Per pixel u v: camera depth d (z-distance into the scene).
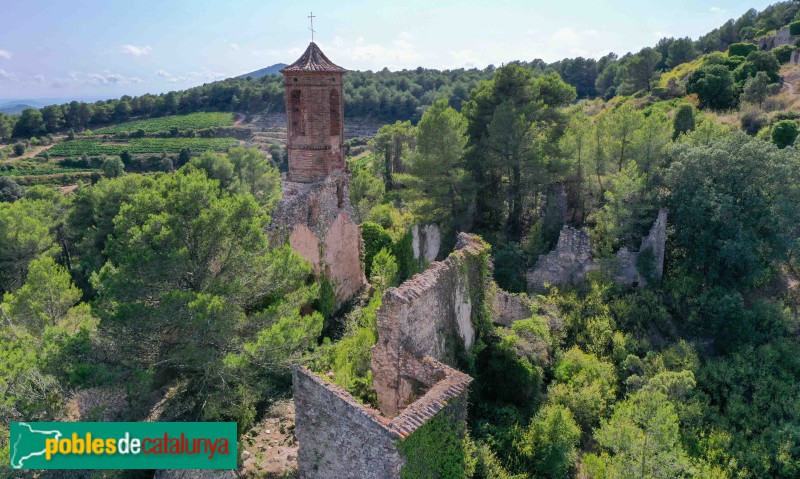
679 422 24.77
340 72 29.25
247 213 18.92
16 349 16.77
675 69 87.00
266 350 16.70
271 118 138.50
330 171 29.73
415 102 122.25
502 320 29.72
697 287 33.16
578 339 29.91
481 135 41.62
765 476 23.19
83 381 14.95
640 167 36.88
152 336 17.16
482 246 25.98
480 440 20.08
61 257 53.31
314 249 27.88
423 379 17.47
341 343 22.28
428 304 19.78
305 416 15.27
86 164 108.56
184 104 157.62
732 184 32.84
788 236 32.03
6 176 88.25
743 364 27.97
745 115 54.22
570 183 40.25
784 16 94.31
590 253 34.12
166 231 16.89
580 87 120.75
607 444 20.67
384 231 34.91
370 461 13.83
